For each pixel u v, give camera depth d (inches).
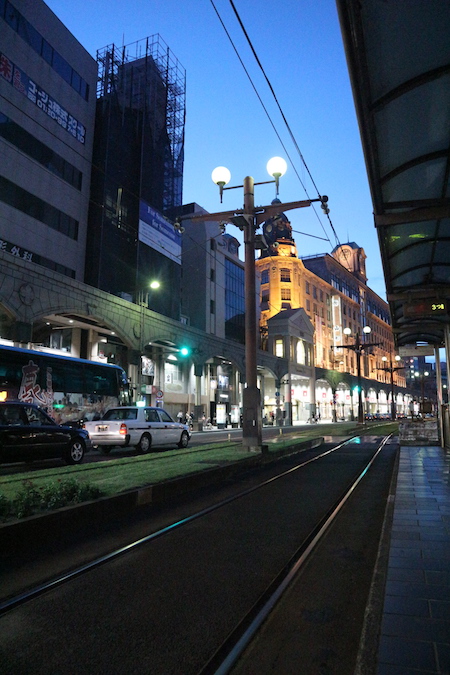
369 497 366.6
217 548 227.0
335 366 3422.7
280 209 601.9
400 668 108.0
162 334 1437.0
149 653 129.2
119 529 261.3
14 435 458.3
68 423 740.0
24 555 213.3
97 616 151.8
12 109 1187.3
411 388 5049.2
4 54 1168.2
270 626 147.0
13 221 1171.9
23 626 144.9
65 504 265.9
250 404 621.9
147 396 1528.1
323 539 246.8
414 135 256.8
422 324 691.4
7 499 248.2
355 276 4104.3
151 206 1653.5
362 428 1496.1
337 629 145.2
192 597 167.3
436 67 211.6
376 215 323.6
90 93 1491.1
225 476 462.0
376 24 189.9
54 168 1323.8
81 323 1283.2
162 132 1792.6
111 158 1512.1
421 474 440.5
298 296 3080.7
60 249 1322.6
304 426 2080.5
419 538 220.2
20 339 925.2
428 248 423.5
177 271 1792.6
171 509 315.6
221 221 626.8
